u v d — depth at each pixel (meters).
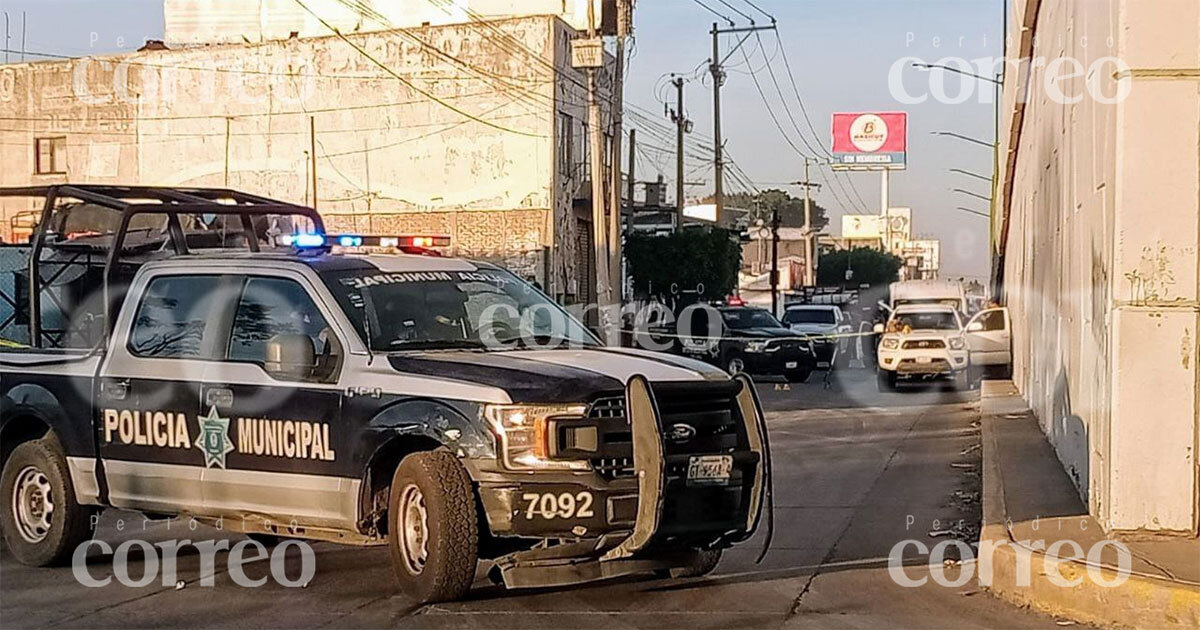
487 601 8.17
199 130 43.59
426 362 8.05
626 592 8.51
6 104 45.94
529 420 7.57
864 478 14.34
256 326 8.76
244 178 42.84
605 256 29.30
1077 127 12.79
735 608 8.12
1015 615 8.14
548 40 39.16
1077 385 12.27
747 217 87.31
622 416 7.70
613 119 31.72
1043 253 18.48
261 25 46.69
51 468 9.34
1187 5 9.23
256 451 8.49
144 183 44.28
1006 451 15.48
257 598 8.36
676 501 7.68
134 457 9.05
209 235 13.07
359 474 8.03
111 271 10.00
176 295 9.18
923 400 26.45
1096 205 10.64
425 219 40.50
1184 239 9.27
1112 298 9.43
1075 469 12.34
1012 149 27.67
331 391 8.20
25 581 8.97
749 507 8.02
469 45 39.94
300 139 42.25
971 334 31.02
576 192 41.16
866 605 8.28
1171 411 9.27
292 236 9.85
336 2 46.03
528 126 39.41
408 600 8.16
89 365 9.37
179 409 8.84
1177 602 7.68
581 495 7.51
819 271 89.25
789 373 32.34
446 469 7.69
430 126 40.50
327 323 8.43
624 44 35.84
